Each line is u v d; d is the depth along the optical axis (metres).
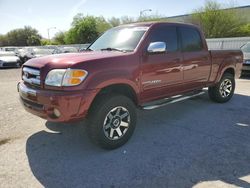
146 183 2.97
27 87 3.79
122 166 3.34
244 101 6.71
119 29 4.86
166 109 5.93
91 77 3.42
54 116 3.39
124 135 3.92
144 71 4.11
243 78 10.86
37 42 81.25
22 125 4.84
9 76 13.35
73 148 3.88
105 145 3.72
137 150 3.80
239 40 18.45
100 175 3.14
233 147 3.88
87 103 3.39
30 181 3.01
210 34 32.38
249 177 3.07
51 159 3.54
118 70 3.70
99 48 4.69
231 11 32.03
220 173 3.16
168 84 4.64
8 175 3.13
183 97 5.11
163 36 4.55
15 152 3.73
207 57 5.52
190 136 4.32
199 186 2.90
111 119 3.73
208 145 3.96
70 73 3.31
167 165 3.36
